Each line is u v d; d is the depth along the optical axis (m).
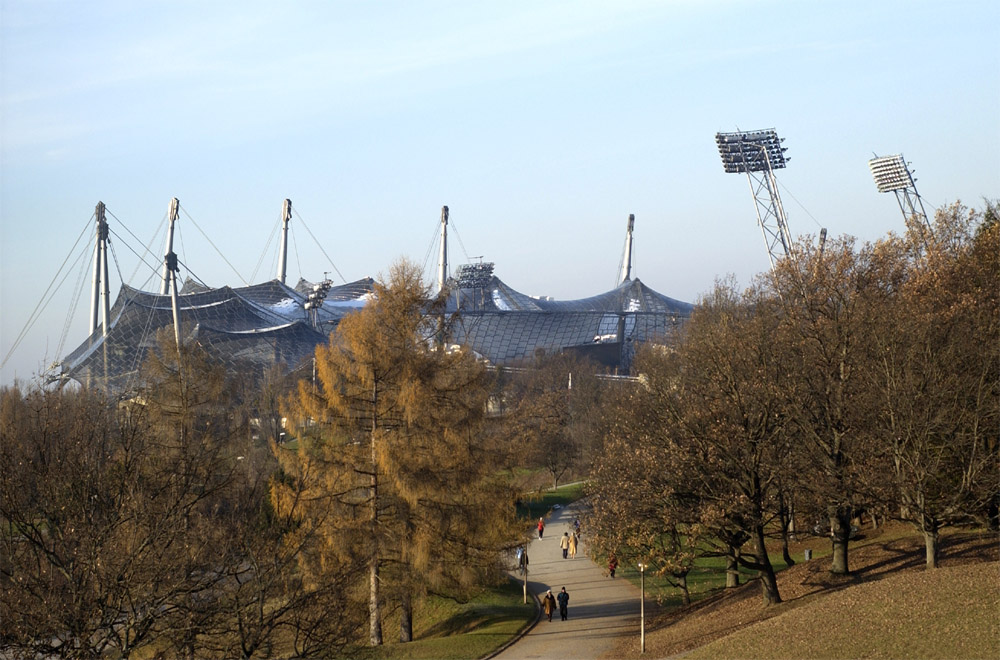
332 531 34.56
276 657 23.78
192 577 22.86
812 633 25.98
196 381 41.41
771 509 36.59
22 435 27.19
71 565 20.73
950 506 31.03
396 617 44.25
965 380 32.50
